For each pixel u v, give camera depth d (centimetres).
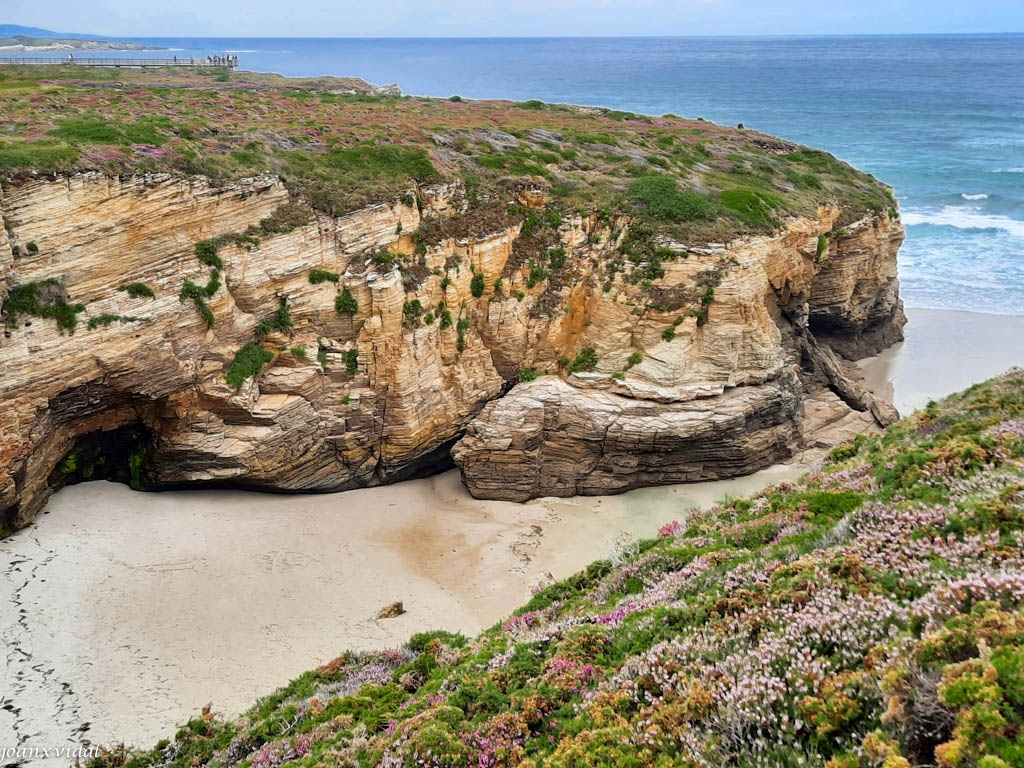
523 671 1423
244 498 3081
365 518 3070
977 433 1808
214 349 2916
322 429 3159
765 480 3397
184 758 1659
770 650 1136
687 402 3334
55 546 2594
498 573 2719
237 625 2331
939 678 897
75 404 2656
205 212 2877
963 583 1080
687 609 1398
